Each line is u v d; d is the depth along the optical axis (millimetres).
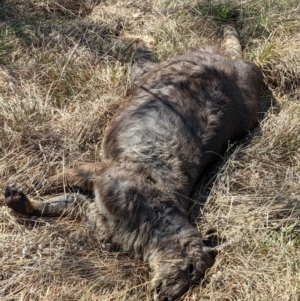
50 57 2305
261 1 2637
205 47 2154
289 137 2049
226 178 1919
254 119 2078
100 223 1770
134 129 1860
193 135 1877
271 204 1839
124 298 1623
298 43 2412
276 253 1721
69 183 1856
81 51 2359
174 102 1905
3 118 2033
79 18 2562
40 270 1655
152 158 1801
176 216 1718
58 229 1778
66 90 2193
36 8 2570
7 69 2246
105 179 1754
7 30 2410
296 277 1648
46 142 2002
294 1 2627
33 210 1801
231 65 2090
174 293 1603
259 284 1646
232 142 2027
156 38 2488
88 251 1740
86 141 2035
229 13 2625
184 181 1812
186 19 2572
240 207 1852
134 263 1714
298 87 2297
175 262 1637
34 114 2049
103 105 2123
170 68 2008
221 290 1634
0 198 1839
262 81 2209
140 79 2158
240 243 1734
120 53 2381
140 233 1700
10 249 1707
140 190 1721
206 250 1679
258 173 1957
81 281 1661
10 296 1599
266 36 2508
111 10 2613
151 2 2658
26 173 1906
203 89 1955
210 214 1825
